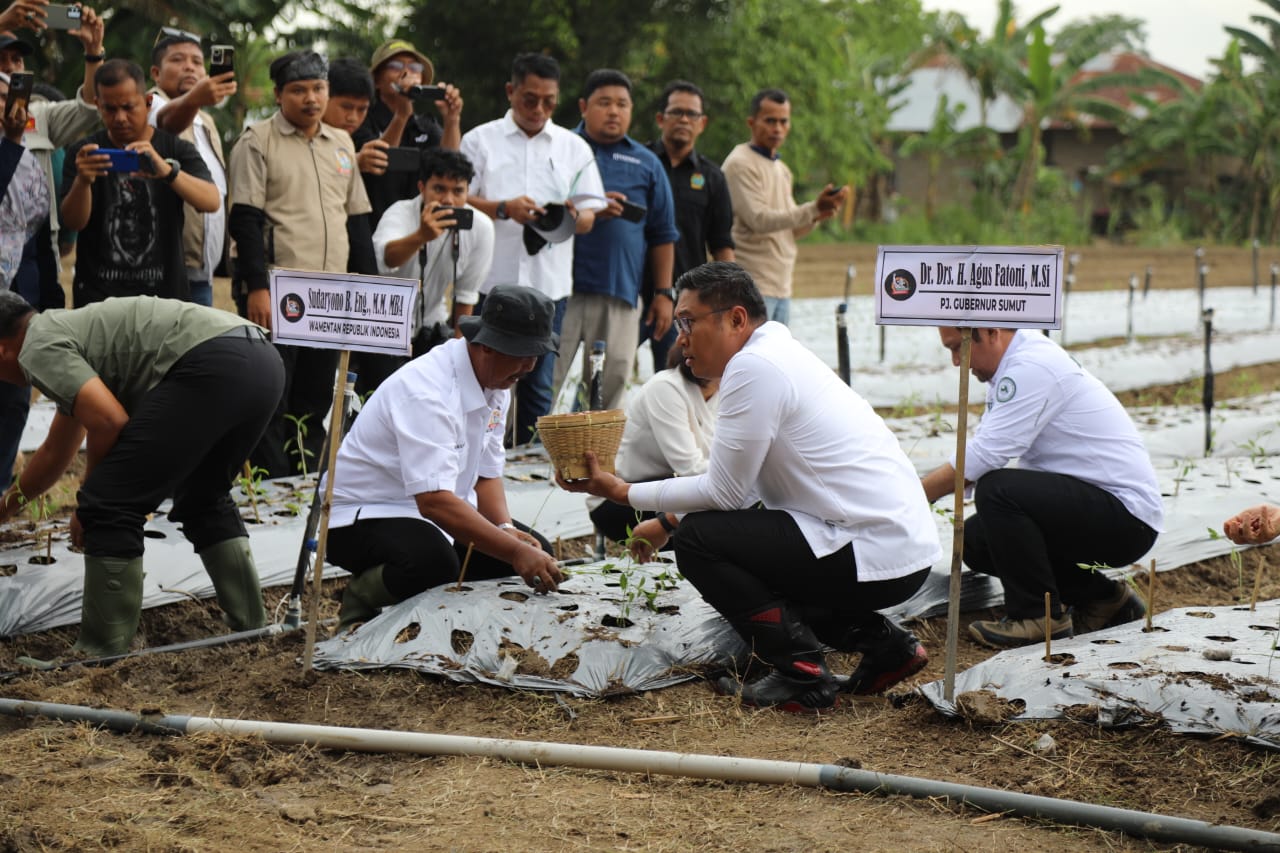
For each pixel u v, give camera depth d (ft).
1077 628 17.93
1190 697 13.51
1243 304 71.61
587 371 24.94
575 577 17.25
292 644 16.55
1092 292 80.07
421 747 13.43
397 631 15.67
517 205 24.49
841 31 118.42
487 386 16.12
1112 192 138.00
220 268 24.76
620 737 14.14
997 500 17.01
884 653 15.28
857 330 55.52
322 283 14.88
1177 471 26.02
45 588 17.54
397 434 15.87
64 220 20.92
